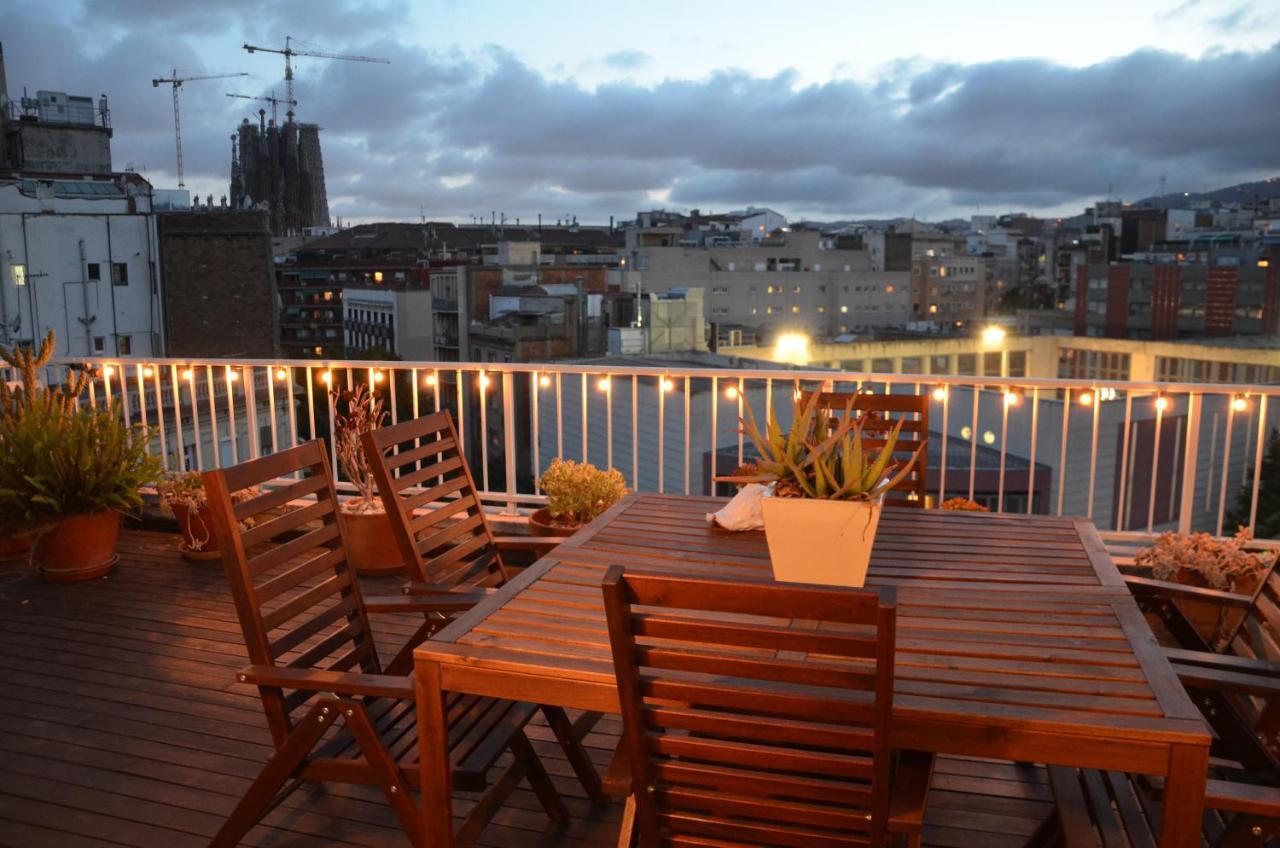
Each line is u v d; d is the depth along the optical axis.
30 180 39.12
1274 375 37.97
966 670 2.06
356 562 5.21
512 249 68.12
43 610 4.74
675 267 80.69
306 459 2.90
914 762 2.05
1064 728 1.81
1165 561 4.18
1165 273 87.75
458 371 5.67
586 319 53.72
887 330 67.88
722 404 15.84
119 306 39.38
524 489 35.72
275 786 2.51
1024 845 2.46
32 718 3.60
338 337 98.38
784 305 85.94
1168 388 4.70
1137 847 2.10
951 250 111.44
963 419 15.34
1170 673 2.04
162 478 5.64
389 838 2.83
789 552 2.54
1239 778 2.39
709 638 1.75
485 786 2.36
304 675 2.49
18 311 36.84
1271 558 4.08
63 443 5.10
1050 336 40.41
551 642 2.22
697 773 1.92
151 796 3.06
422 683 2.19
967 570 2.75
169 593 4.98
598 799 2.99
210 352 41.09
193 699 3.76
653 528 3.20
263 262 41.72
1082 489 14.67
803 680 1.74
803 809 1.89
